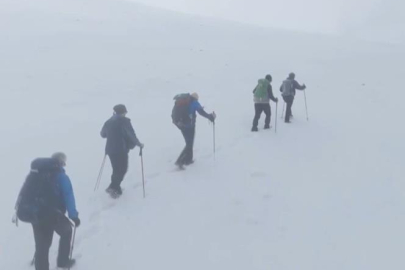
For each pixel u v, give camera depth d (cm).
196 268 703
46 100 1518
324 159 1172
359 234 796
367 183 1020
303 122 1484
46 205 613
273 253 743
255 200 932
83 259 720
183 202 918
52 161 636
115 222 833
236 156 1162
